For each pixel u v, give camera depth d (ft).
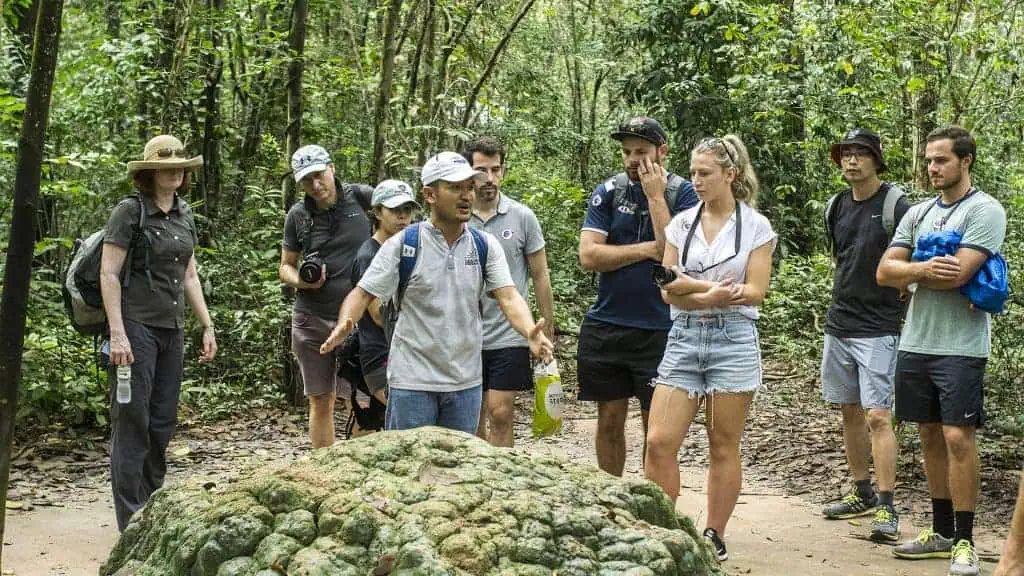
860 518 18.76
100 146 31.94
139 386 15.97
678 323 15.19
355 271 17.94
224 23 32.86
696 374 15.08
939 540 16.21
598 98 71.97
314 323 19.25
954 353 15.51
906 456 22.33
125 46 31.73
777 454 23.98
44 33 10.99
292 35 30.73
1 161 27.81
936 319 15.70
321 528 9.03
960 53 35.53
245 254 33.04
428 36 33.76
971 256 15.23
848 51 34.86
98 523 17.78
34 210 11.10
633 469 23.35
